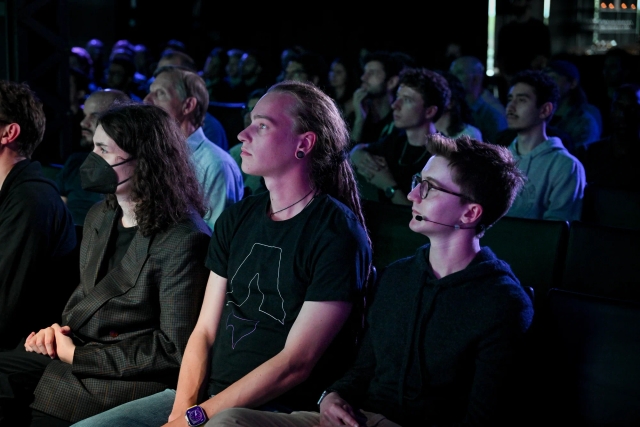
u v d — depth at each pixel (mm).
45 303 2643
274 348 1973
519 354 1782
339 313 1929
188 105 3346
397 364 1894
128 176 2277
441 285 1854
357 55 10742
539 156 3627
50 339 2275
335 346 2018
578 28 10547
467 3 9828
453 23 9977
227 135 5414
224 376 2012
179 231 2230
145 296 2232
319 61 5594
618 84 6543
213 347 2102
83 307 2275
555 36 10594
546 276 2609
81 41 11070
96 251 2389
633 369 1820
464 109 4305
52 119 4914
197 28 11297
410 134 3840
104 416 2010
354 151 3947
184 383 2025
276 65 11164
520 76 3689
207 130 4539
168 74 3336
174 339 2189
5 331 2500
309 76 5551
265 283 1999
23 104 2631
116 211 2404
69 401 2195
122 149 2268
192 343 2088
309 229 1989
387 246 2846
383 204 2891
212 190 3260
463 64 5508
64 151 4992
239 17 11258
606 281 2527
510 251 2676
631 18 10680
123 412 2029
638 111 4035
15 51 4562
